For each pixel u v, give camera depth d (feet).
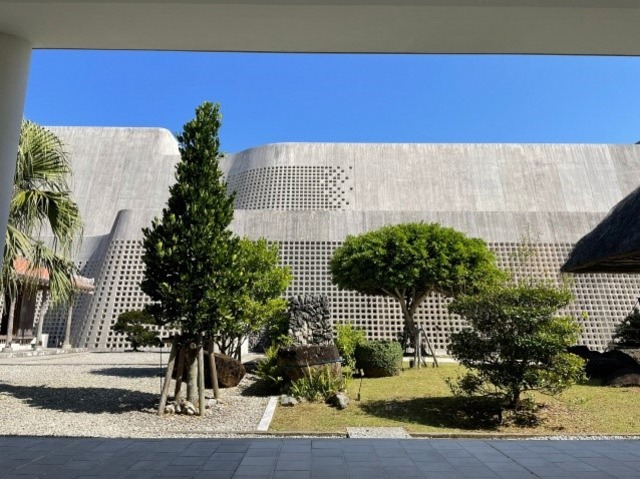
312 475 10.11
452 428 16.63
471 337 18.12
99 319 48.85
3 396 20.80
